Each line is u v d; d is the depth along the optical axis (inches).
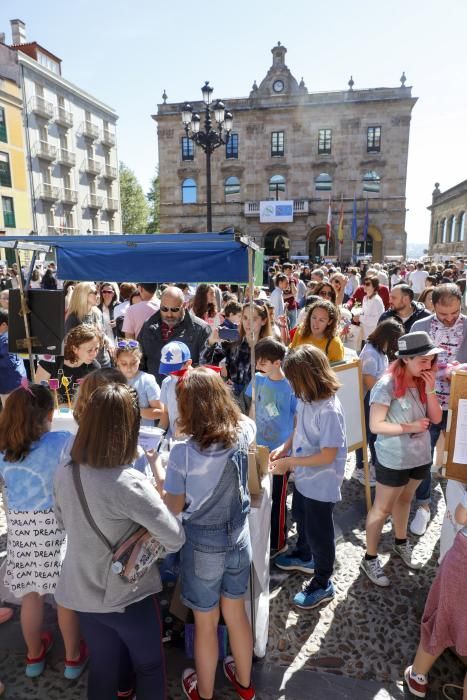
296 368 103.1
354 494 169.2
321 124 1320.1
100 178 1595.7
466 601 79.2
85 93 1465.3
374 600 115.7
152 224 2320.4
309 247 1443.2
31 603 92.3
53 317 146.2
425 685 89.4
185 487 77.5
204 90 454.6
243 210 1396.4
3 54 1197.7
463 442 93.2
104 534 67.6
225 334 156.1
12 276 478.0
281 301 356.5
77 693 91.1
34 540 90.6
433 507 157.2
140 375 133.6
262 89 1330.0
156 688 76.3
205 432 76.0
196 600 79.1
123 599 69.9
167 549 70.9
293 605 114.6
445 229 1660.9
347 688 91.7
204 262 125.6
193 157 1396.4
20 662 99.1
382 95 1275.8
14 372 190.1
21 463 89.2
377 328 159.2
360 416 151.5
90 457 66.7
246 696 86.7
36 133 1288.1
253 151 1359.5
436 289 158.6
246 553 81.2
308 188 1353.3
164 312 173.6
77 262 144.2
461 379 92.1
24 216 1184.2
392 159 1305.4
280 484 129.5
